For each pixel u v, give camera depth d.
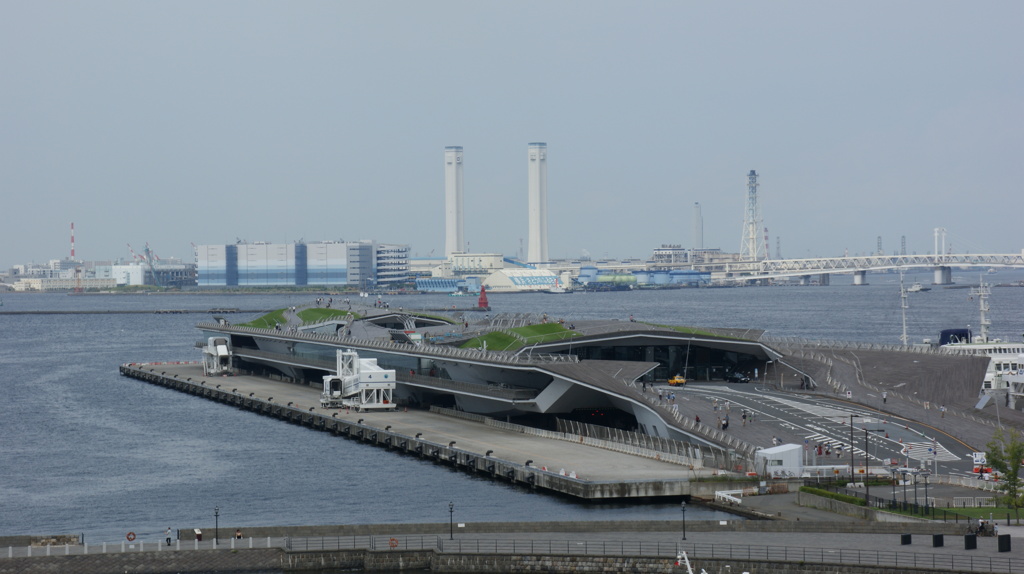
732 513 151.88
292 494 174.00
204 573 129.00
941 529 132.75
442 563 127.50
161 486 181.75
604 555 124.50
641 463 176.88
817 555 121.62
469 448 193.25
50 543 136.25
